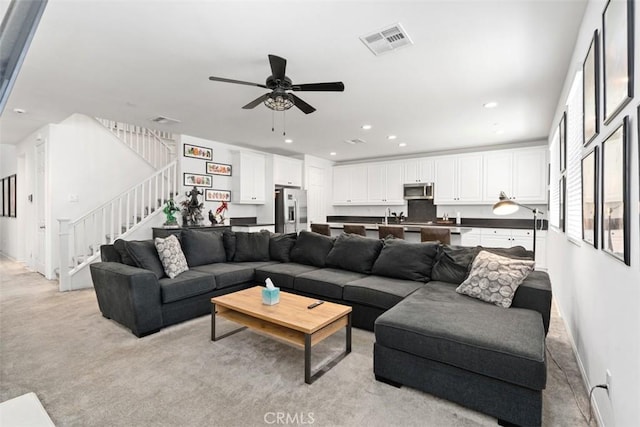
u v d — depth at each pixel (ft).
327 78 10.54
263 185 22.56
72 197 16.88
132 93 11.91
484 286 8.29
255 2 6.76
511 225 20.84
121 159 18.66
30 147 19.21
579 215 8.39
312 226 18.84
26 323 10.39
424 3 6.82
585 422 5.71
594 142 6.48
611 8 5.13
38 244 18.34
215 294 11.48
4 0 1.38
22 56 1.39
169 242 11.58
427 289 9.28
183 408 6.10
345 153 24.49
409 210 24.93
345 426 5.62
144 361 7.91
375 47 8.61
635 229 4.25
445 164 22.47
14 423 2.79
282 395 6.52
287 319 7.50
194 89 11.51
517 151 19.89
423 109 13.69
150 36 8.05
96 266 10.86
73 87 11.30
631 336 4.32
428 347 6.30
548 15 7.23
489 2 6.80
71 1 6.69
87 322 10.50
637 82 4.19
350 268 12.01
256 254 14.03
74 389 6.70
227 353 8.36
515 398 5.50
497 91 11.66
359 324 9.97
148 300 9.52
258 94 11.98
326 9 7.01
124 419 5.79
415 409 6.08
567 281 10.02
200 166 19.54
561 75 10.25
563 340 9.20
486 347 5.73
